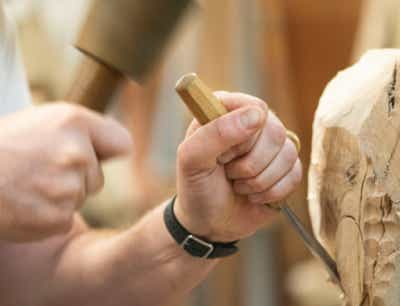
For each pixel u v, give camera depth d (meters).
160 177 2.54
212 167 0.97
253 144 0.94
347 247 0.98
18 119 0.86
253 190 0.97
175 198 1.12
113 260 1.21
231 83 2.46
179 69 2.54
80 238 1.30
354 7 2.52
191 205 1.02
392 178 0.92
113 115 2.58
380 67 0.95
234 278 2.54
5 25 1.30
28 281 1.27
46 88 2.36
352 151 0.95
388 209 0.93
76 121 0.85
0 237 0.87
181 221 1.09
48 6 2.41
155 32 0.93
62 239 1.29
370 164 0.94
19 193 0.83
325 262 1.01
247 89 2.47
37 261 1.28
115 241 1.23
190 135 0.96
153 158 2.56
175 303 1.21
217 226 1.05
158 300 1.18
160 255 1.15
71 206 0.84
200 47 2.49
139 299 1.19
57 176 0.83
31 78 2.35
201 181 0.98
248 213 1.04
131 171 2.49
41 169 0.83
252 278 2.52
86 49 0.94
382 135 0.93
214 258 1.10
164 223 1.13
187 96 0.90
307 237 1.00
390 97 0.93
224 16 2.46
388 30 1.74
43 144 0.84
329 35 2.55
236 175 0.97
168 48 0.95
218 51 2.47
